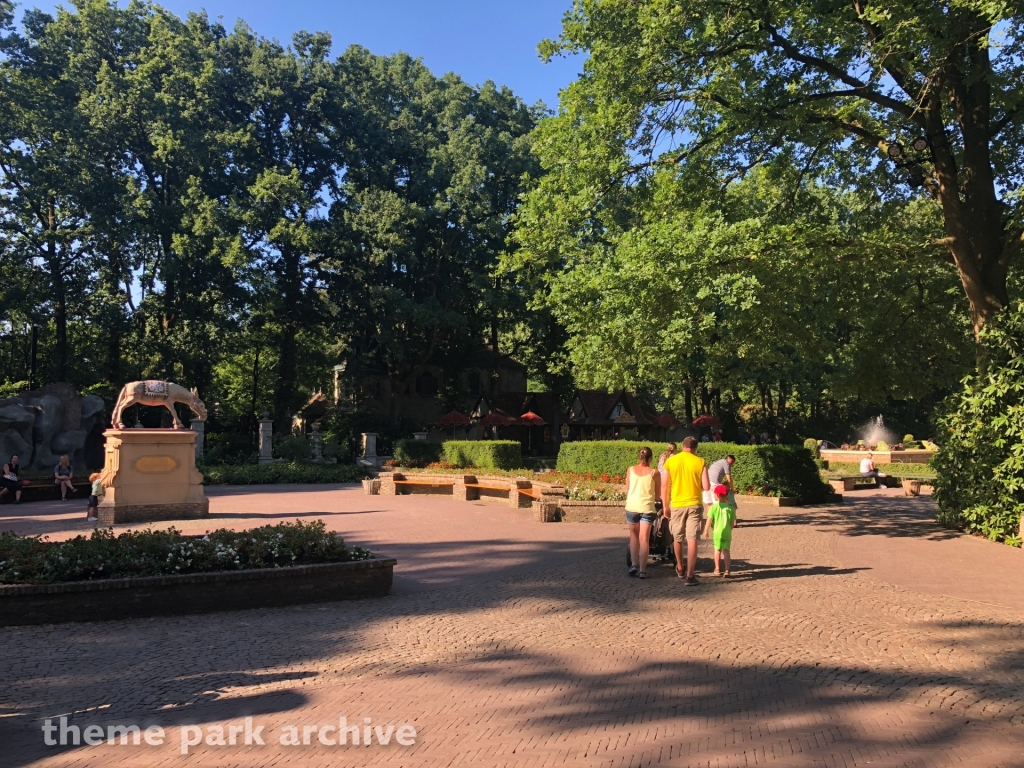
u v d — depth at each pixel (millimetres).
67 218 37969
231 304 40281
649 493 9914
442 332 47969
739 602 8352
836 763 4215
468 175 40812
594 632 7180
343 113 44250
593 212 17734
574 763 4238
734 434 51125
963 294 17953
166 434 17484
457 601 8711
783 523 15250
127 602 7957
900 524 14883
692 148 16547
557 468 26156
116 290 39750
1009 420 12258
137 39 40656
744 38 14359
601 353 18578
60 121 34719
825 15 13109
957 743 4508
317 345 49938
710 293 13531
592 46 16062
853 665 6059
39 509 20578
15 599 7566
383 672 6062
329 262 43656
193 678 5969
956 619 7512
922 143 14047
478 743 4555
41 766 4352
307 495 24812
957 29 12008
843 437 53531
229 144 39500
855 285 18031
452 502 21641
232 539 9008
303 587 8695
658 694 5406
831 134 16453
